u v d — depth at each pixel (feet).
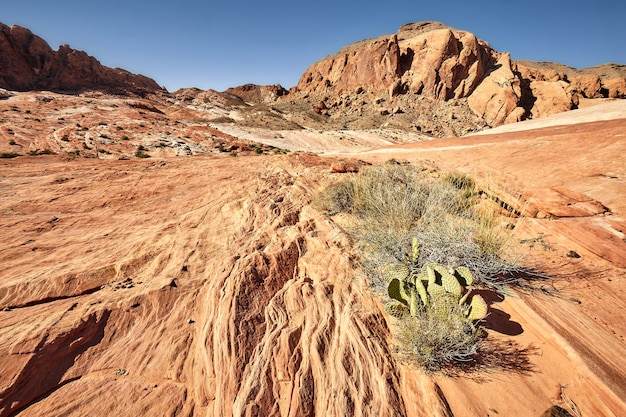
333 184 26.25
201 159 68.54
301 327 12.04
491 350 9.21
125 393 11.68
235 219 28.45
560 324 9.74
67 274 19.97
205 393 11.44
